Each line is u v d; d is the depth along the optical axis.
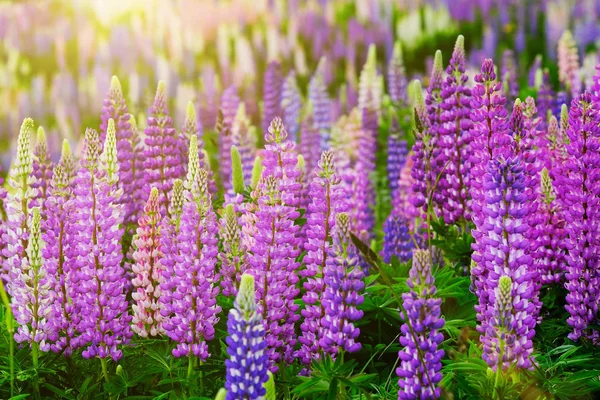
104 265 4.12
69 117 9.16
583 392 3.94
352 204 5.25
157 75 9.36
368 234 5.41
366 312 4.31
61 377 4.16
